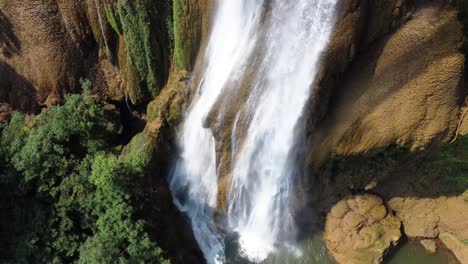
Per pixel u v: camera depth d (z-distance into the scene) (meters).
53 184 24.59
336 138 22.72
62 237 23.42
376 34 20.36
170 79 26.91
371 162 23.73
